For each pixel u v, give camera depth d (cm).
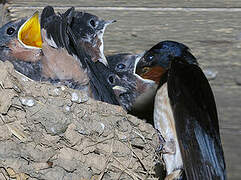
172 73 457
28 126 406
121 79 504
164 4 429
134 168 425
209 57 477
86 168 414
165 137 450
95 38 479
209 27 449
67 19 430
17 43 444
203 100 454
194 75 461
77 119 415
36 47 444
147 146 435
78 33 479
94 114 421
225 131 539
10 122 404
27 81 412
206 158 439
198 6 429
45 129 408
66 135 412
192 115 445
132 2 431
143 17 446
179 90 450
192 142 439
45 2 441
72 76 440
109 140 422
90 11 456
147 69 489
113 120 426
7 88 404
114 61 509
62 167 410
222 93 504
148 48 496
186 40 474
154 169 440
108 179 418
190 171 432
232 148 550
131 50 504
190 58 477
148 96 505
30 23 454
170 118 452
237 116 524
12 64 416
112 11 449
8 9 448
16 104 405
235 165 561
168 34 469
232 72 484
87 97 421
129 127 429
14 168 402
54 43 428
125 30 466
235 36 453
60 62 438
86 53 468
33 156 405
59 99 413
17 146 404
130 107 510
